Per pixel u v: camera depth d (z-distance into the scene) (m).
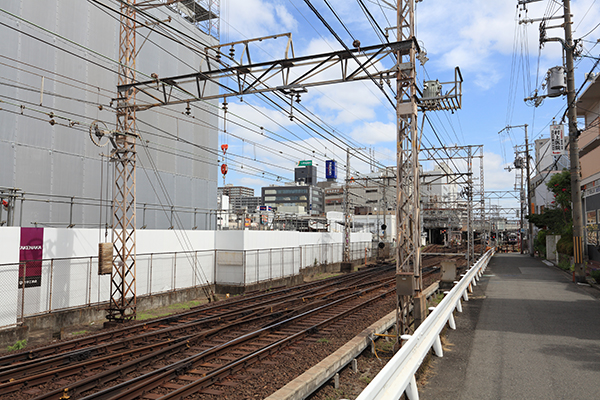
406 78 10.36
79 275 16.86
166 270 21.39
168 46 28.80
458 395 6.51
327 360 8.02
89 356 10.41
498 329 11.05
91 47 23.98
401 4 10.45
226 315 15.44
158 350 10.57
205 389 7.82
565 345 9.38
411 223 10.51
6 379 8.65
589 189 27.89
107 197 24.58
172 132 29.36
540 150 63.31
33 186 20.98
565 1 22.56
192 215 31.08
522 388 6.75
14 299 13.69
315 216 55.56
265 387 7.80
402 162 10.53
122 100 16.69
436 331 8.31
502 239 93.94
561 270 30.05
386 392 5.05
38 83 21.33
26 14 20.83
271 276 28.00
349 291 23.83
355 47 10.81
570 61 22.47
